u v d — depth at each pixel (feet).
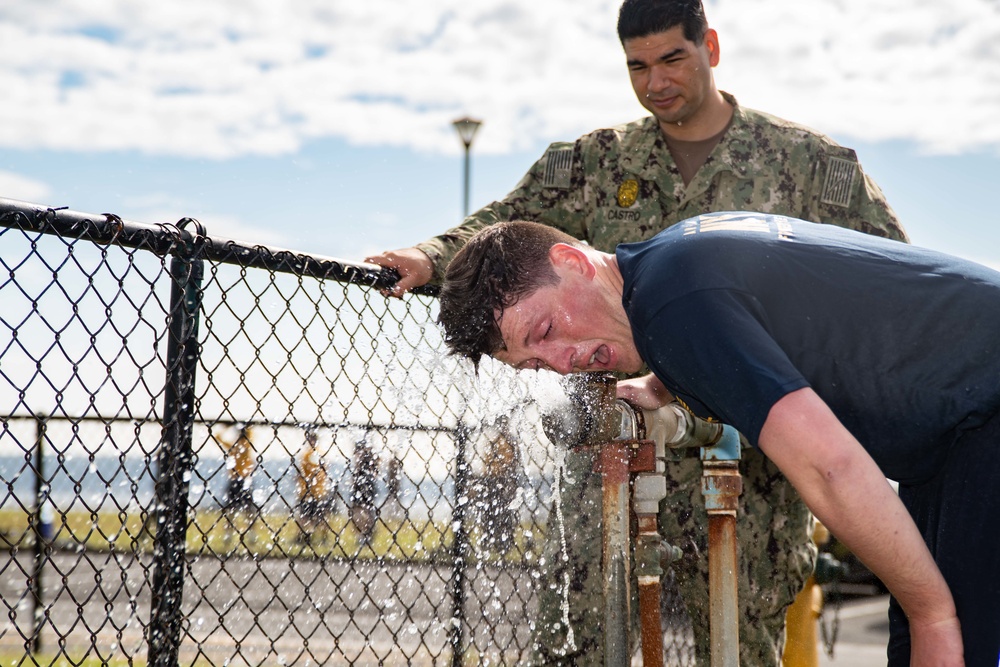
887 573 4.39
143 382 5.12
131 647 13.12
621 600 5.78
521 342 5.69
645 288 4.80
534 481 6.68
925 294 4.97
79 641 13.20
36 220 4.71
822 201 9.12
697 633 8.28
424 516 6.30
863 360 4.90
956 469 5.05
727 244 4.84
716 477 6.08
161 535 5.26
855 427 5.10
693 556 8.24
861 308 4.91
